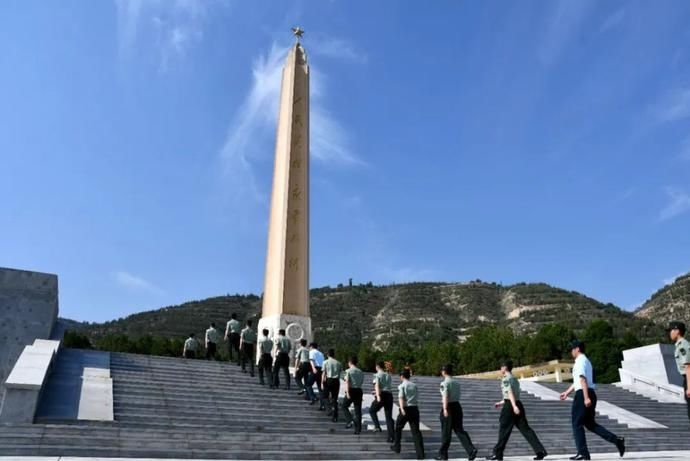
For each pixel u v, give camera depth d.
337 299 137.12
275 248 24.89
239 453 10.37
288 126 26.36
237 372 18.12
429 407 17.62
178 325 101.25
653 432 17.52
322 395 14.78
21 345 17.53
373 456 11.48
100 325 98.88
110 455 9.62
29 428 9.93
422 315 121.12
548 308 113.06
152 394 14.07
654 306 111.12
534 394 21.59
